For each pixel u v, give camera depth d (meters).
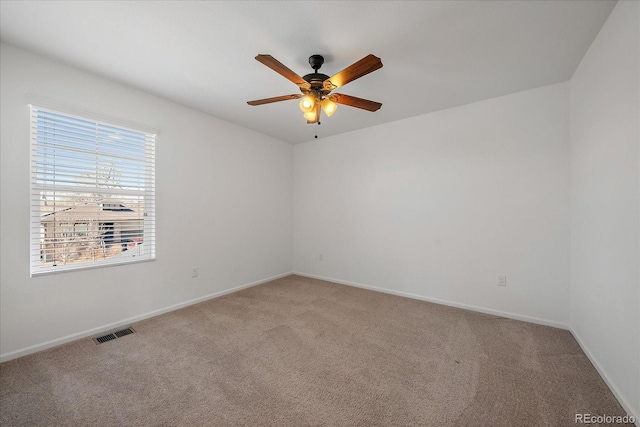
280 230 4.47
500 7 1.58
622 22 1.52
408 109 3.17
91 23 1.73
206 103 3.01
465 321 2.70
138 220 2.73
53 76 2.16
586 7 1.58
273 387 1.70
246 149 3.86
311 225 4.51
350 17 1.67
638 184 1.41
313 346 2.21
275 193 4.37
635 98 1.43
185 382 1.74
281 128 3.87
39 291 2.11
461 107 3.06
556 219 2.55
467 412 1.49
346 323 2.66
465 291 3.05
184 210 3.10
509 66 2.23
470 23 1.71
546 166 2.60
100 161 2.45
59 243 2.23
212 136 3.39
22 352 2.03
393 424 1.41
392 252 3.62
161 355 2.06
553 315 2.57
